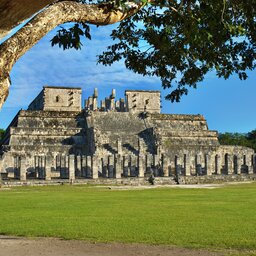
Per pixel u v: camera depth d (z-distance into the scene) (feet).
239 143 411.95
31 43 17.67
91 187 161.48
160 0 27.40
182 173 227.81
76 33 26.68
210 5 29.30
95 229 56.24
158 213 72.84
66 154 262.88
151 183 185.57
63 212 75.56
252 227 56.70
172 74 37.83
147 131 285.64
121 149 257.34
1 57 16.55
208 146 286.87
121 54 37.60
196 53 35.01
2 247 45.06
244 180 203.41
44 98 338.75
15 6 17.51
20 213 74.43
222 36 32.73
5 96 16.57
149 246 45.24
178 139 289.12
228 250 42.80
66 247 44.98
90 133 271.49
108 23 21.99
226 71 37.78
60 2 19.40
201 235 51.06
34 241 48.65
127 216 69.15
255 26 33.88
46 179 187.52
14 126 295.69
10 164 248.32
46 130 274.57
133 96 357.20
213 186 163.53
